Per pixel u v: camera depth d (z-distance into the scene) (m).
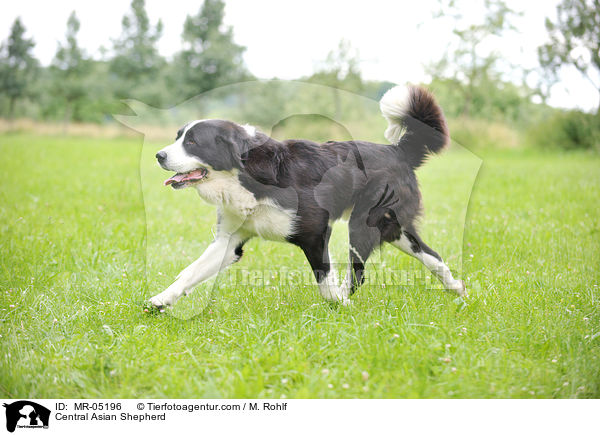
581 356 3.06
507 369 2.92
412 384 2.76
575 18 16.42
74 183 9.16
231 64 23.58
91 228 5.94
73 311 3.76
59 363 3.01
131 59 31.14
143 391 2.83
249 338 3.27
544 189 8.59
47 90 29.64
